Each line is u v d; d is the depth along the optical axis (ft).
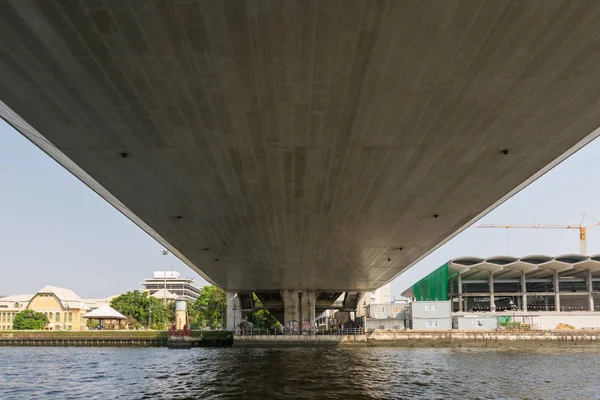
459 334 241.76
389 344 238.27
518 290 326.85
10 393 84.94
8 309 463.83
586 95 49.70
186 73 45.34
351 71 45.14
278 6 36.09
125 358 165.37
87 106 51.49
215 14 37.04
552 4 35.81
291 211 94.99
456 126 57.00
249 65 44.06
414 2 35.63
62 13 36.58
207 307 371.15
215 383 93.30
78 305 453.17
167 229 109.91
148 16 37.14
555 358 161.99
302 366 127.13
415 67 44.52
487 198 86.89
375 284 215.51
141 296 413.18
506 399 74.43
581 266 288.10
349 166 70.28
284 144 62.03
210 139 60.34
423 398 74.33
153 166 69.67
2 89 47.88
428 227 109.19
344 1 35.50
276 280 202.80
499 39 40.24
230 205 90.74
